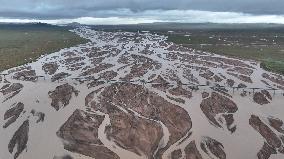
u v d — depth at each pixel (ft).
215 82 407.03
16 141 277.85
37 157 258.16
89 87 359.87
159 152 267.59
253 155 276.00
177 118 308.81
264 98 364.38
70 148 264.93
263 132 305.94
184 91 360.07
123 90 352.28
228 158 270.46
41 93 347.15
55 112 310.45
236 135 296.51
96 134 281.74
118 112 310.24
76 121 296.10
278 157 280.92
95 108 316.40
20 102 332.19
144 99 335.26
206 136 290.15
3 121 305.32
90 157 256.52
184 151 270.87
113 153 261.85
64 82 380.78
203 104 334.65
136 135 281.74
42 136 278.46
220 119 315.78
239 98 358.02
